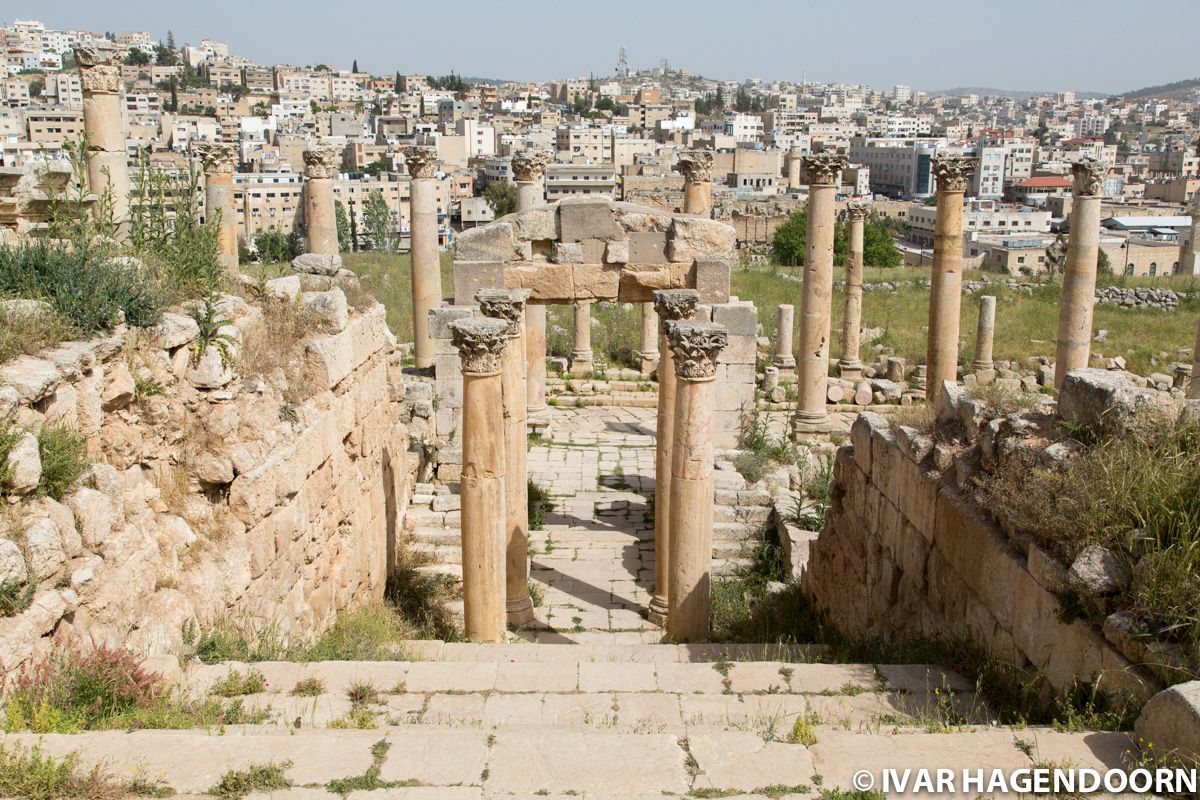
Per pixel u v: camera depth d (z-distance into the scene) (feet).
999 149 554.46
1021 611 28.78
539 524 64.03
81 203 42.68
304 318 44.98
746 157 499.92
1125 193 518.78
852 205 105.70
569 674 31.86
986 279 164.55
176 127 509.76
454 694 30.04
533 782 20.77
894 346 123.65
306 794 20.07
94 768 20.22
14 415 26.96
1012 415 33.37
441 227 376.89
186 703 26.07
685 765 21.50
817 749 22.18
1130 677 23.27
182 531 32.99
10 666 23.24
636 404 95.76
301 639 37.52
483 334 40.52
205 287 41.24
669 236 50.52
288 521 38.27
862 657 37.78
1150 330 134.51
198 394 35.53
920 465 37.09
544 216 50.62
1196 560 23.84
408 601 52.03
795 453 72.64
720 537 61.11
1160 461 26.94
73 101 603.67
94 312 32.55
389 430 56.44
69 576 26.32
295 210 359.25
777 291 146.61
